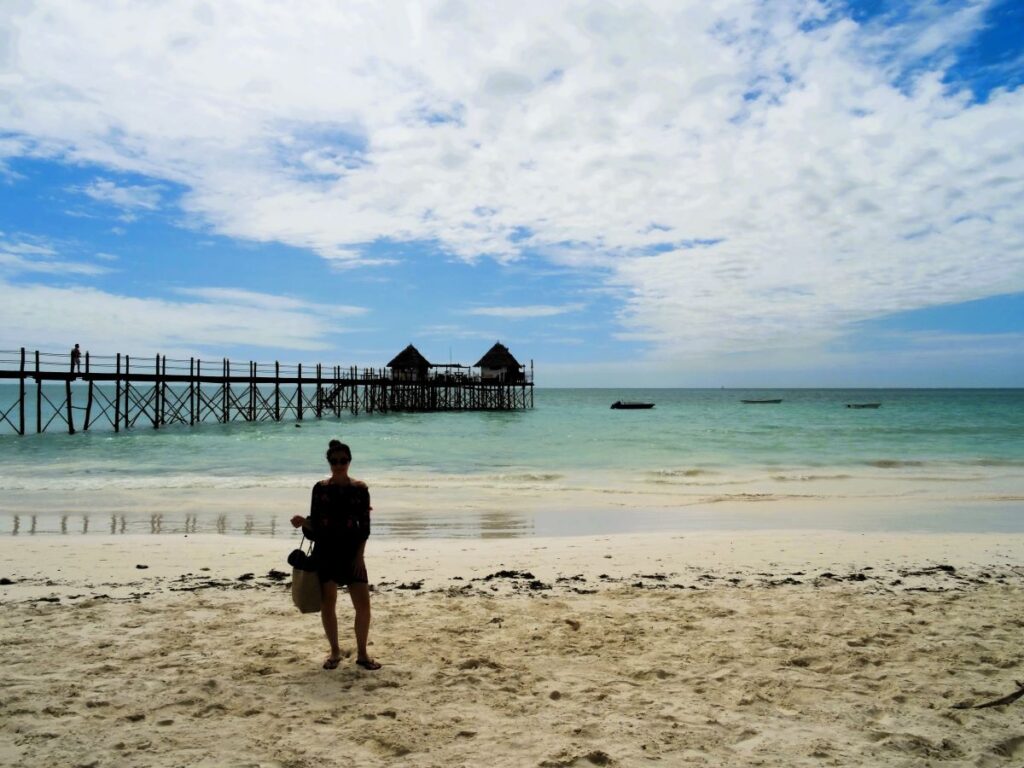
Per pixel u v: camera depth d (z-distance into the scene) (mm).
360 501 5520
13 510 14562
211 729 4379
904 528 13117
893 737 4352
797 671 5469
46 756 3980
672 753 4141
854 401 122375
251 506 15102
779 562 9750
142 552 10219
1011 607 7293
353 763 3977
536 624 6648
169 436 35406
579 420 55500
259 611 6973
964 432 39781
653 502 16109
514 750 4145
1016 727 4496
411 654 5785
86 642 5969
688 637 6273
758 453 27844
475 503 15891
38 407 35688
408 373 65500
